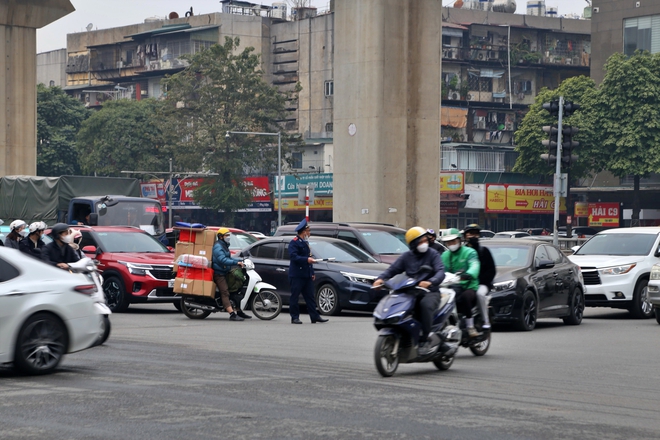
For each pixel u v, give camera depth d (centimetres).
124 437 685
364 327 1738
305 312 2184
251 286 1909
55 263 1431
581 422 782
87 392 898
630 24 8056
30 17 4569
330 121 9669
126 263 2078
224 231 1892
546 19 10075
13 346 1001
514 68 9338
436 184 3528
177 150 7362
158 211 3138
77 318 1055
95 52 11106
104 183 3284
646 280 2161
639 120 6856
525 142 7569
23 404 827
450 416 794
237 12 10488
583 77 7369
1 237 2117
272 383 972
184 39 10081
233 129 7269
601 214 7400
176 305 2206
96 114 8525
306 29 9869
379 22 3397
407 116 3478
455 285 1242
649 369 1179
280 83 10031
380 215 3409
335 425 742
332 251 2138
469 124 9025
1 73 4541
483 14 9894
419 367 1170
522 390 968
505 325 1866
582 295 1980
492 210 7606
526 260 1836
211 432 705
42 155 8631
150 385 948
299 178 7756
